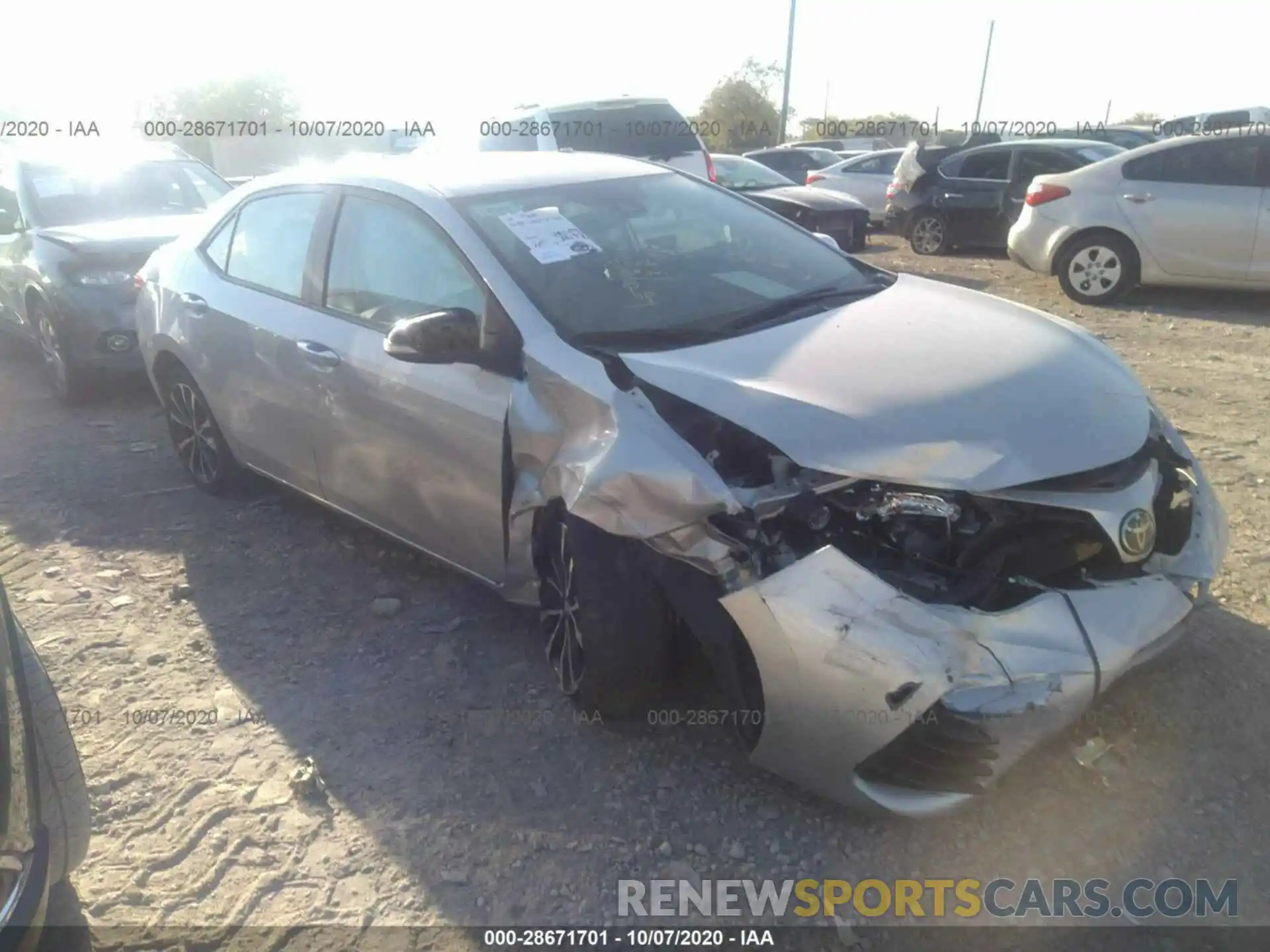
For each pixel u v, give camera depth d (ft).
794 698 8.60
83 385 22.93
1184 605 9.21
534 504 10.62
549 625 11.41
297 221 14.34
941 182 43.60
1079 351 10.80
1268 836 9.03
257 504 17.17
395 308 12.46
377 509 13.38
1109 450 9.09
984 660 8.14
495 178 13.12
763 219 14.17
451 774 10.39
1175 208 29.37
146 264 18.06
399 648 12.65
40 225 24.02
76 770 7.82
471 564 12.22
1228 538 10.44
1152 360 23.88
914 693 8.09
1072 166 40.47
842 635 8.27
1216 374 22.35
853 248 45.24
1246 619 12.05
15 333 26.08
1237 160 28.91
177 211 25.77
